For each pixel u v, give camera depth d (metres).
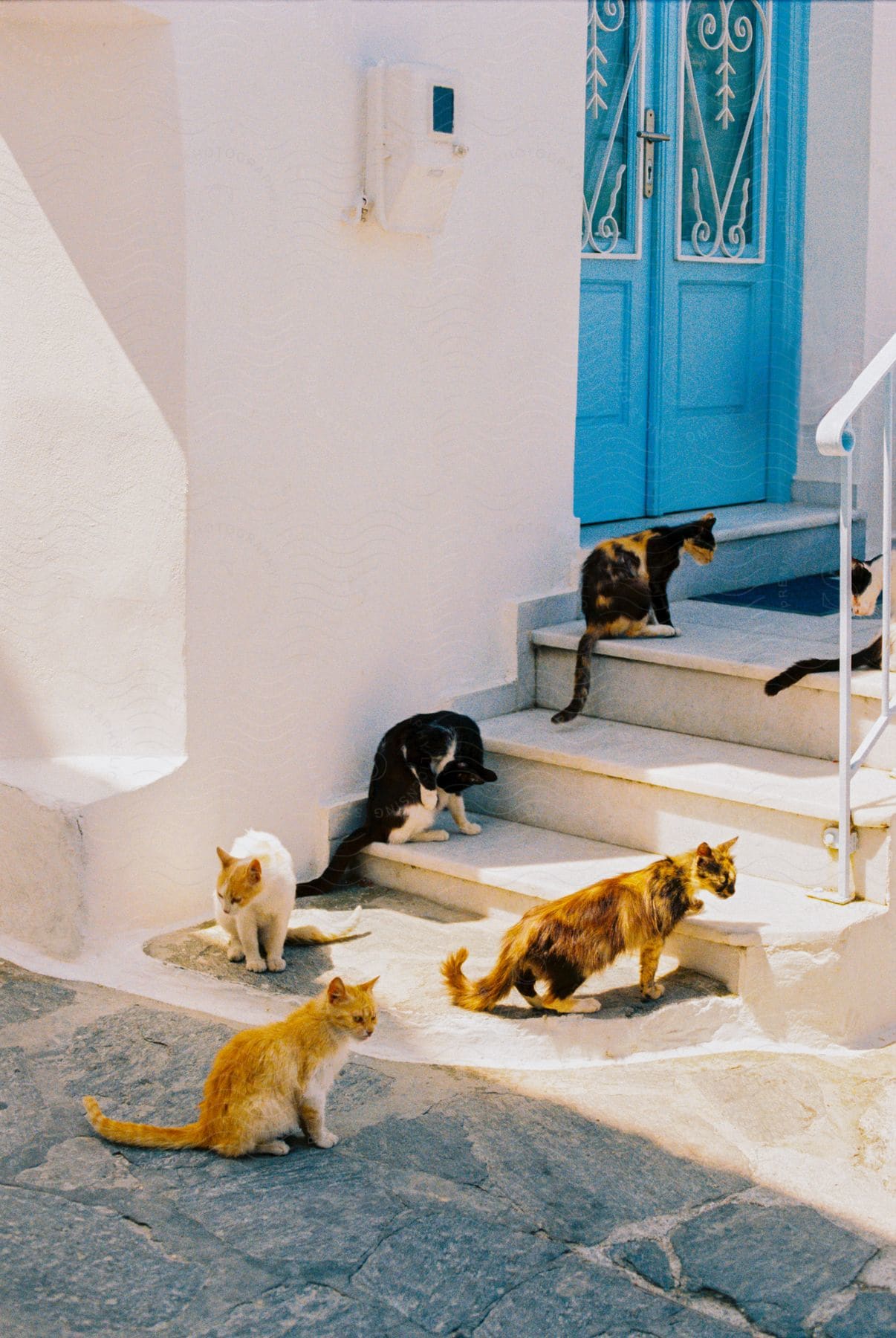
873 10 6.27
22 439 4.62
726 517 6.44
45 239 4.46
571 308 5.48
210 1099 3.40
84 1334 2.75
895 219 6.66
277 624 4.68
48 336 4.52
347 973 4.24
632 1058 3.96
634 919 3.93
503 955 3.99
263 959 4.33
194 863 4.62
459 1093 3.73
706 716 4.99
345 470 4.79
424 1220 3.15
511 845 4.81
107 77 4.24
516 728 5.18
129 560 4.51
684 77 6.16
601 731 5.13
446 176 4.70
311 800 4.89
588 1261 3.05
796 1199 3.32
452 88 4.64
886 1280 3.04
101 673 4.64
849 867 4.21
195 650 4.48
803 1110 3.72
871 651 4.74
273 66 4.36
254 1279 2.93
